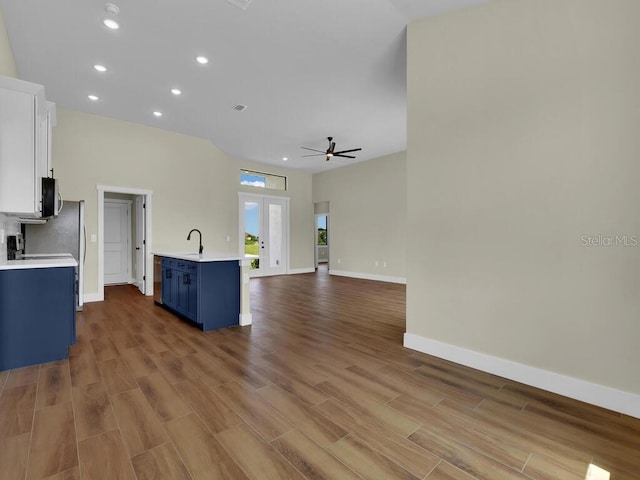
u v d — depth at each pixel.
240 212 8.16
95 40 3.15
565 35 2.17
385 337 3.38
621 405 1.96
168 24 2.93
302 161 8.20
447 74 2.74
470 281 2.62
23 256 3.92
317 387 2.26
